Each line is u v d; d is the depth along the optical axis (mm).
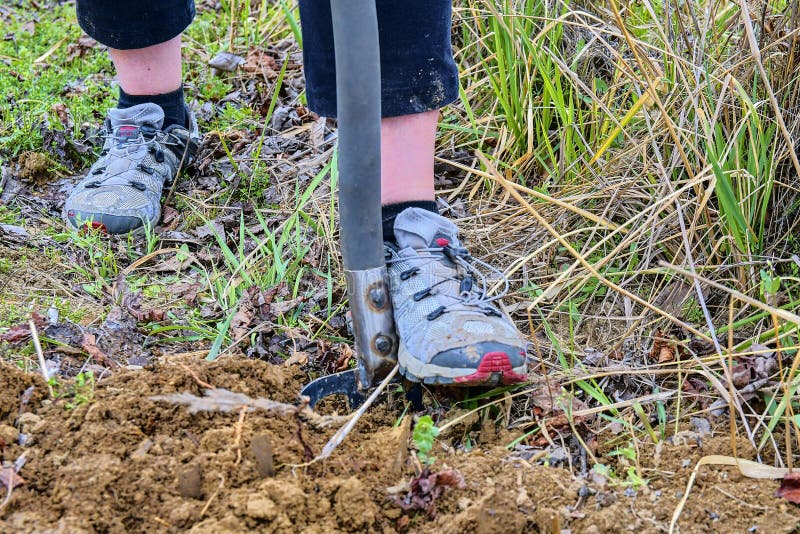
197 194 2494
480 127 2619
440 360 1558
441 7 1686
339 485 1396
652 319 1918
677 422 1596
